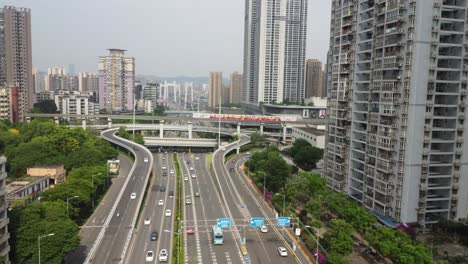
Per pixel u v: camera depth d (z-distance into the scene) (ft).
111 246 386.93
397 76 433.07
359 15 509.76
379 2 461.78
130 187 595.88
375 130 471.62
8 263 299.99
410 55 414.82
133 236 420.77
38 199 460.14
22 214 337.93
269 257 376.48
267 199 559.38
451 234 425.69
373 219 405.59
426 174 430.61
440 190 449.06
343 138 546.26
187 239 418.51
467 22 427.74
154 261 362.33
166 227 451.12
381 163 456.86
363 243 414.21
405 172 426.92
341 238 358.84
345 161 546.26
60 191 449.48
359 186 521.24
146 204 538.06
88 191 481.87
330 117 583.17
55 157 632.38
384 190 449.89
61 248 321.11
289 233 441.68
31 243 318.86
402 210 430.61
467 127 443.73
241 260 369.30
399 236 363.35
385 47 451.94
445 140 435.94
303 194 529.04
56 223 330.95
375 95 479.41
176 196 580.30
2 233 299.58
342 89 548.31
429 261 319.68
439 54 435.53
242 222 474.49
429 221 439.22
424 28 411.75
